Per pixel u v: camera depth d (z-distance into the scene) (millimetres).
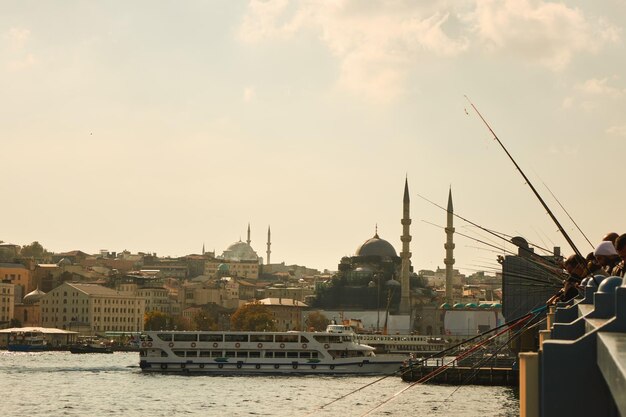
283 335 195625
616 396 8164
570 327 13180
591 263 19719
